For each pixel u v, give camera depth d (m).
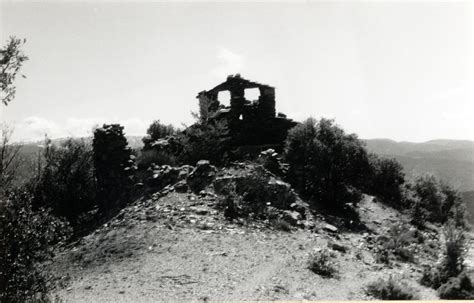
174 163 20.67
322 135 20.06
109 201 19.52
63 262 11.44
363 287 9.54
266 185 16.86
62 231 9.34
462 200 23.88
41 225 8.65
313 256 11.05
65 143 23.08
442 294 9.53
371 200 21.03
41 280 8.34
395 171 24.11
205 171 17.58
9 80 8.67
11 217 8.09
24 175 14.58
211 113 23.36
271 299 8.12
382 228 16.95
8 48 8.56
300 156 19.77
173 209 14.79
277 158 20.52
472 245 16.45
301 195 18.64
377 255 12.73
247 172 17.70
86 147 23.14
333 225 16.28
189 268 9.88
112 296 8.23
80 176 21.98
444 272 10.59
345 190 19.08
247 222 14.34
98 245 12.42
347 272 10.78
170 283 8.88
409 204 22.12
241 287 8.74
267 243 12.50
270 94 24.89
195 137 21.73
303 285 9.23
